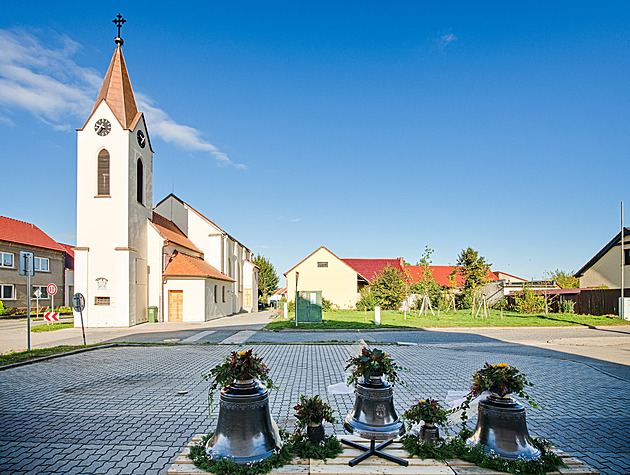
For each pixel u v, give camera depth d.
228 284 38.69
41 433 6.03
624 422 6.68
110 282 25.22
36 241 41.44
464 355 13.53
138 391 8.55
